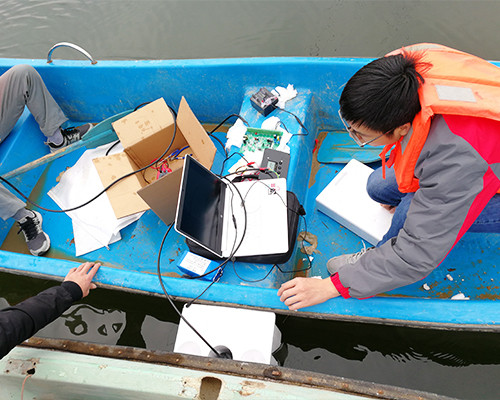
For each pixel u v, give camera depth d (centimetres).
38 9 347
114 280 151
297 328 164
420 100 93
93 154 220
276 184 162
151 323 182
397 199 163
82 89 227
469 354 160
